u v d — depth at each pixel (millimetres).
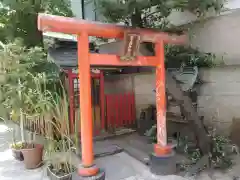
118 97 6812
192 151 4293
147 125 6031
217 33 5094
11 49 3951
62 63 5434
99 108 6828
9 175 3832
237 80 4703
